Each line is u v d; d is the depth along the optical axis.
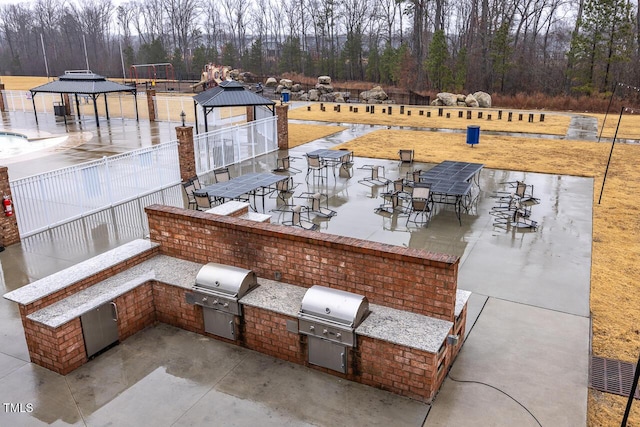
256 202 13.61
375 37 80.94
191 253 7.30
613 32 44.69
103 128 27.69
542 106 43.88
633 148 21.58
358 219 12.18
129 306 6.70
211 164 17.44
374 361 5.56
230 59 80.56
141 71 83.50
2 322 7.30
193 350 6.46
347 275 6.09
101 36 98.50
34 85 55.62
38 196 11.18
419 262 5.55
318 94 50.41
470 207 13.17
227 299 6.27
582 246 10.28
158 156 14.69
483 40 58.28
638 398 5.57
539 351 6.44
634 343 6.69
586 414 5.24
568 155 19.97
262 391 5.63
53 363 5.99
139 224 11.71
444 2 67.75
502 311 7.55
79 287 6.52
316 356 5.92
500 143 22.89
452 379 5.83
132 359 6.28
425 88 59.19
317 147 22.00
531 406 5.36
